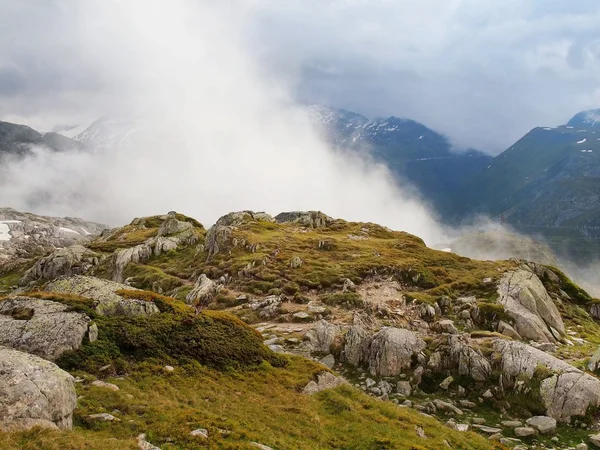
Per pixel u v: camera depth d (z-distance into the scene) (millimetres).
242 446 19109
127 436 18656
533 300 57375
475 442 26141
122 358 26859
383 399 33250
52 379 18750
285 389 28203
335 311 55875
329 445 22297
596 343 52750
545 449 27188
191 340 30328
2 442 15320
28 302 28953
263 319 53469
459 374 36281
